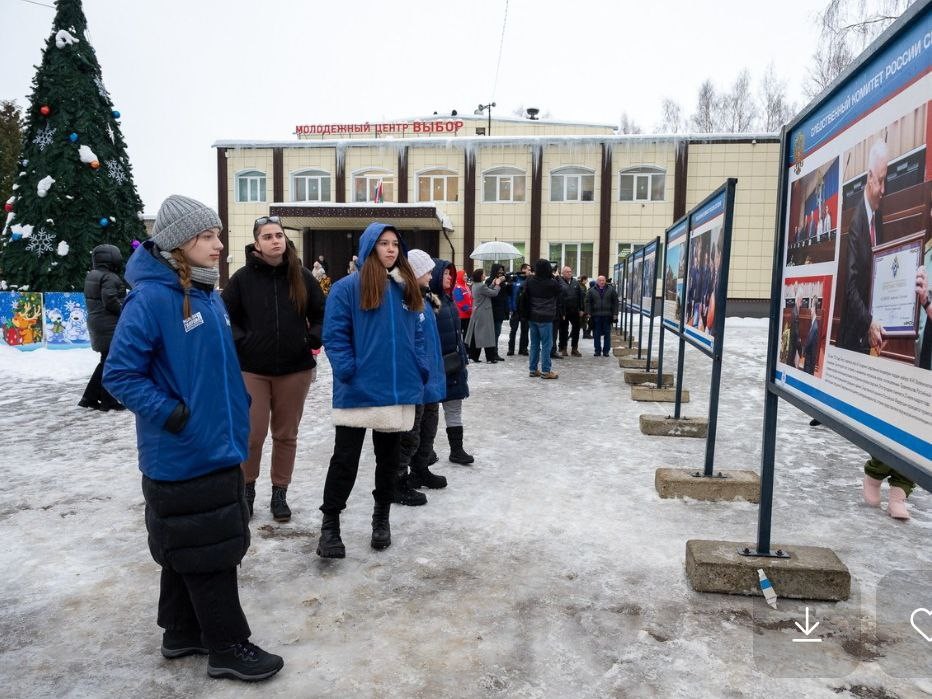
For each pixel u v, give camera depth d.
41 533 3.53
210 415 2.12
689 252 5.33
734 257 24.56
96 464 4.84
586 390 8.44
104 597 2.82
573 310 12.69
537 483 4.48
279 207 22.72
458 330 4.80
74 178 11.47
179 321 2.09
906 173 1.92
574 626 2.58
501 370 10.43
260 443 3.70
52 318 10.91
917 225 1.86
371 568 3.11
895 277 1.97
